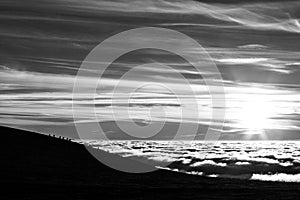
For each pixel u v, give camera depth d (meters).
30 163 78.44
